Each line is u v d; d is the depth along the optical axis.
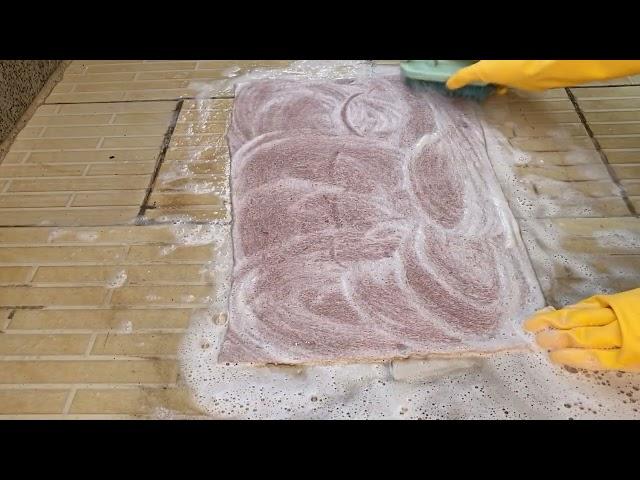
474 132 1.72
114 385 1.21
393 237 1.44
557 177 1.60
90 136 1.80
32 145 1.77
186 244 1.47
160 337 1.29
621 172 1.61
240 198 1.56
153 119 1.85
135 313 1.33
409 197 1.54
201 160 1.69
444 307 1.30
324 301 1.32
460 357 1.23
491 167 1.63
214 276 1.39
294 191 1.56
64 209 1.57
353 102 1.83
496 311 1.30
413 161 1.63
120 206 1.57
